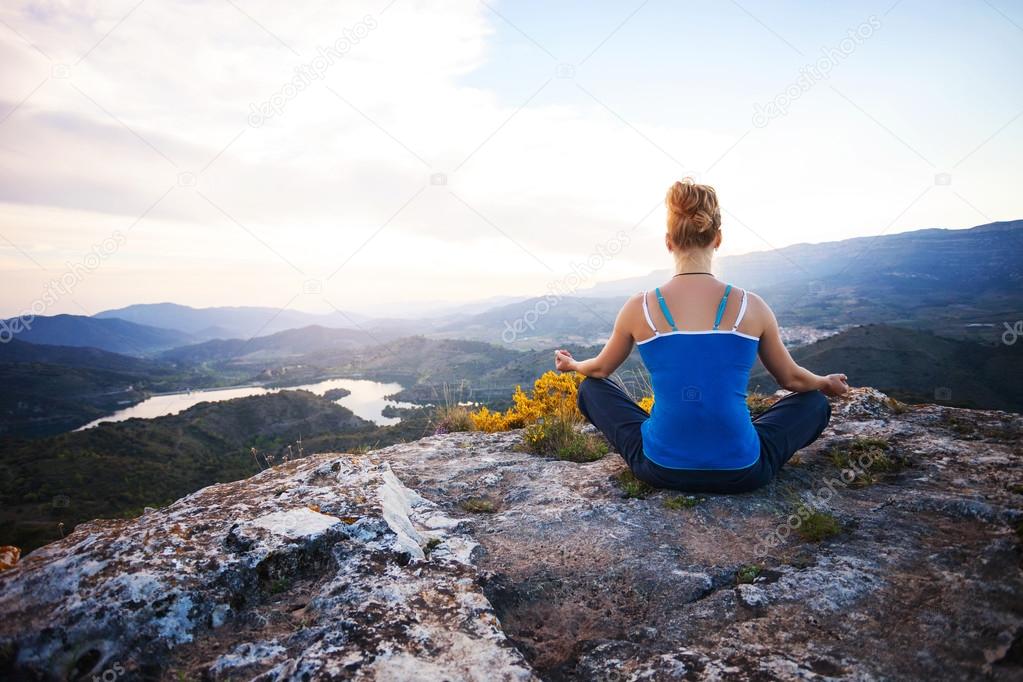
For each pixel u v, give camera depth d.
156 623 1.73
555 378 7.02
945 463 3.35
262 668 1.54
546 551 2.47
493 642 1.59
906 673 1.53
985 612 1.79
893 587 2.00
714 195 2.66
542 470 3.83
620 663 1.71
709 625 1.88
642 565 2.30
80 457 75.25
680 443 2.74
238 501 2.65
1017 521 2.41
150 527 2.28
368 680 1.38
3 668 1.64
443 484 3.63
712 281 2.64
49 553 2.15
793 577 2.10
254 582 2.01
